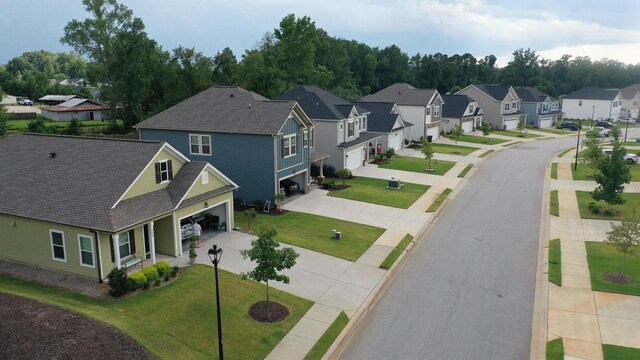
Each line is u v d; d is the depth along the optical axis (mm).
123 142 24578
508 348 16641
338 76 96875
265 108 34094
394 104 56094
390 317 18734
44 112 87250
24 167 24516
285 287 20609
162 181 23922
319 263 23344
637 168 47031
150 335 15844
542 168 48562
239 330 16906
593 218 31188
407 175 44312
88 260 20297
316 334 17125
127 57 60156
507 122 81500
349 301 19750
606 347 16406
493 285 21703
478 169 47875
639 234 21594
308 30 78312
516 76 124812
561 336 17219
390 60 120875
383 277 22172
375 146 54062
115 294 18609
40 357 13820
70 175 23031
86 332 15328
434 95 65688
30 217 20859
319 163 43281
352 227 28969
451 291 21078
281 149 32875
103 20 64500
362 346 16719
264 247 17828
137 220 20734
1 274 20938
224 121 33844
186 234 24875
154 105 64688
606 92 101375
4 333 14969
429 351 16469
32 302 17328
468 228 29766
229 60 66938
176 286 19734
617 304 19531
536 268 23703
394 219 30906
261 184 32781
